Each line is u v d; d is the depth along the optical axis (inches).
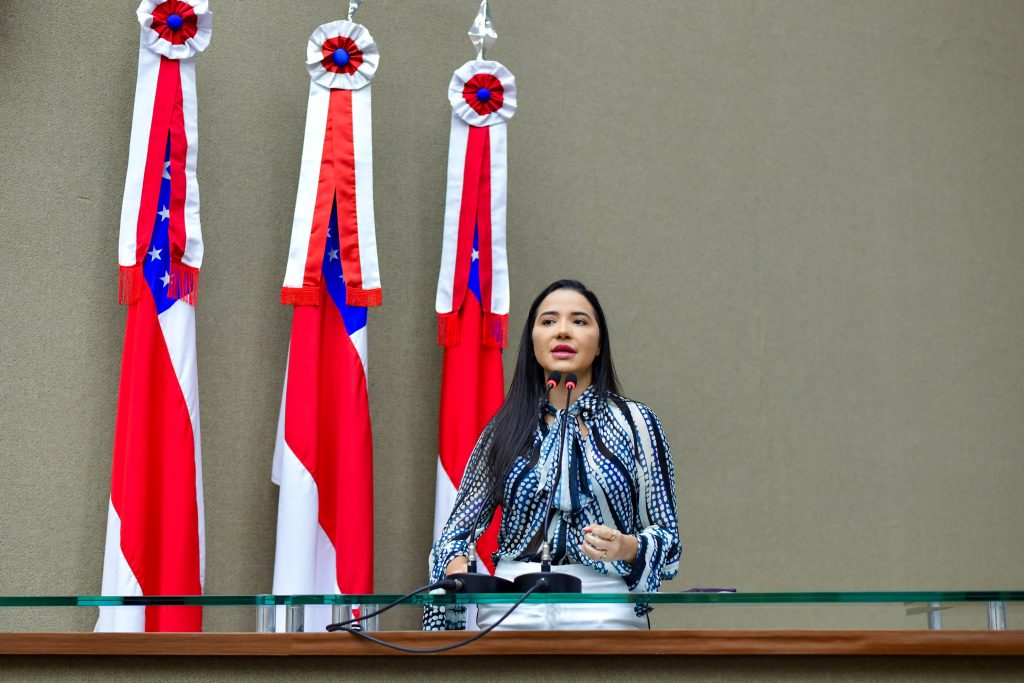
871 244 213.0
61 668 87.4
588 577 108.3
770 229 207.8
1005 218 221.8
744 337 202.7
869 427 206.2
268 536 174.1
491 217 176.9
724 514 195.3
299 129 185.6
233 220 179.8
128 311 161.6
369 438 167.3
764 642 85.4
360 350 168.6
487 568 162.1
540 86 199.5
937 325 213.9
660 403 195.8
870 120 217.2
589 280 196.2
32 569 162.2
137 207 161.8
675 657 86.4
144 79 164.2
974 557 206.8
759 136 210.1
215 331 176.1
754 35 213.3
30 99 172.7
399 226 188.1
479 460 119.6
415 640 86.4
